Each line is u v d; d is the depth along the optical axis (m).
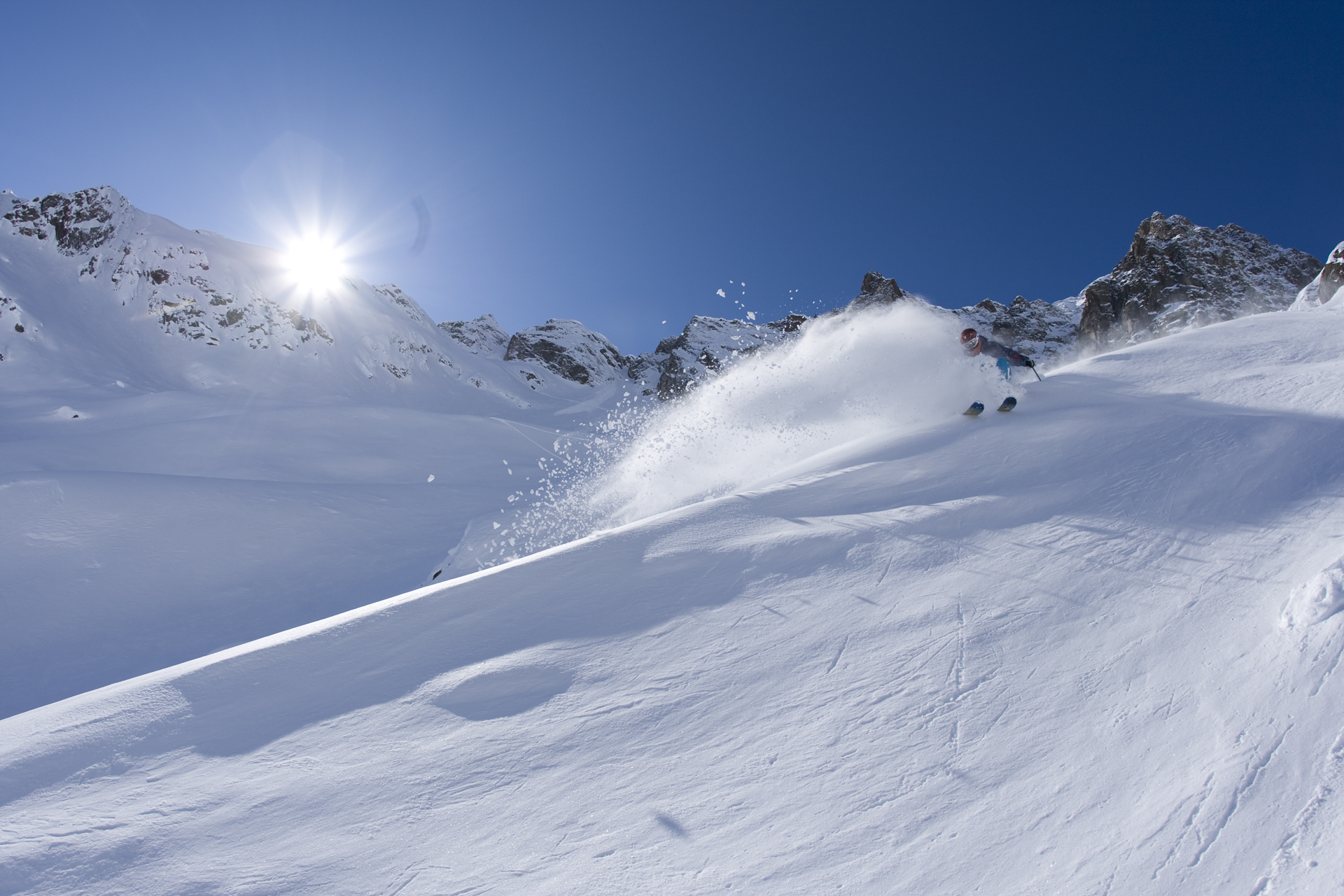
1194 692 1.79
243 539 18.42
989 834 1.52
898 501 3.84
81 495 17.81
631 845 1.71
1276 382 4.59
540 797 1.97
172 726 2.68
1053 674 2.03
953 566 2.90
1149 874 1.31
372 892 1.69
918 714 1.99
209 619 14.91
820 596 2.89
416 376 84.75
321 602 16.11
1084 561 2.67
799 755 1.93
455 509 24.39
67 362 53.88
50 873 1.90
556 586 3.55
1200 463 3.30
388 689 2.78
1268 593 2.14
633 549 3.90
